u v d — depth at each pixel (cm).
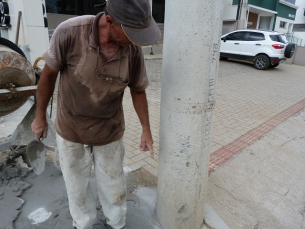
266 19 1947
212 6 152
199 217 212
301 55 1384
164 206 207
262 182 301
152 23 136
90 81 145
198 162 187
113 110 165
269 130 451
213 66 167
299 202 271
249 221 240
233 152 363
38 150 255
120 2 121
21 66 238
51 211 228
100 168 182
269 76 984
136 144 364
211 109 179
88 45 138
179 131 178
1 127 379
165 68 173
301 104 629
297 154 374
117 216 198
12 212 221
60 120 166
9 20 595
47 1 942
